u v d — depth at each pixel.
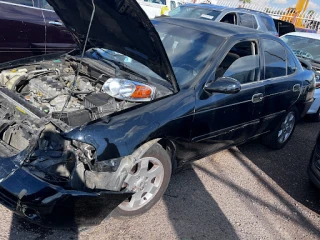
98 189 2.32
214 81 3.01
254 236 2.89
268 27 9.23
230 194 3.41
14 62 3.34
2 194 2.17
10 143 2.64
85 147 2.26
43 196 2.09
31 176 2.17
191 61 3.18
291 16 18.12
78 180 2.24
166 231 2.72
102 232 2.58
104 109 2.53
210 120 3.09
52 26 5.41
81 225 2.35
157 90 2.81
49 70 3.23
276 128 4.36
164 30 3.65
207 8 8.49
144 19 2.29
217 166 3.90
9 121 2.56
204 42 3.33
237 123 3.47
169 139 2.75
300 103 4.54
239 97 3.34
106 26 2.78
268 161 4.31
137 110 2.56
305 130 5.84
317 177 3.38
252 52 3.61
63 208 2.13
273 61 3.92
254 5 19.09
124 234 2.60
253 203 3.35
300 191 3.75
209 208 3.12
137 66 3.22
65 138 2.24
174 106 2.74
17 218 2.57
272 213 3.26
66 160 2.29
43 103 2.69
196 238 2.71
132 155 2.48
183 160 3.11
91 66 3.14
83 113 2.41
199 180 3.53
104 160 2.29
